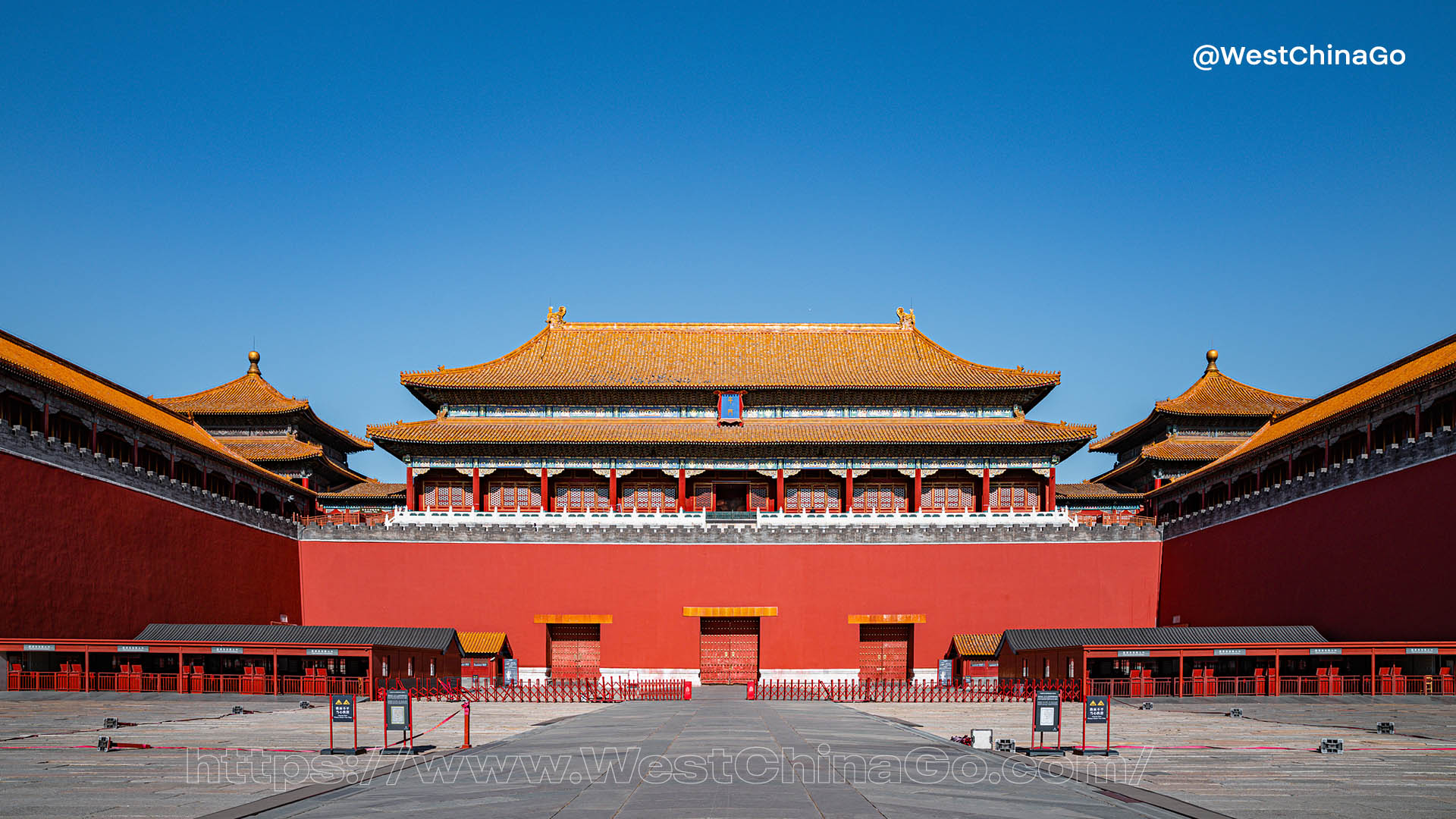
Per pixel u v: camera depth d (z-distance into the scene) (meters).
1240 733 43.19
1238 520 77.69
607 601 83.62
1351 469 65.38
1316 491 68.81
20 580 59.16
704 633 83.81
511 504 94.94
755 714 54.31
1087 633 65.06
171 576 72.31
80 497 64.12
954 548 84.69
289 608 85.31
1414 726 45.56
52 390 62.34
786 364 101.50
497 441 91.50
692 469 92.94
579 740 40.34
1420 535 58.88
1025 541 85.31
